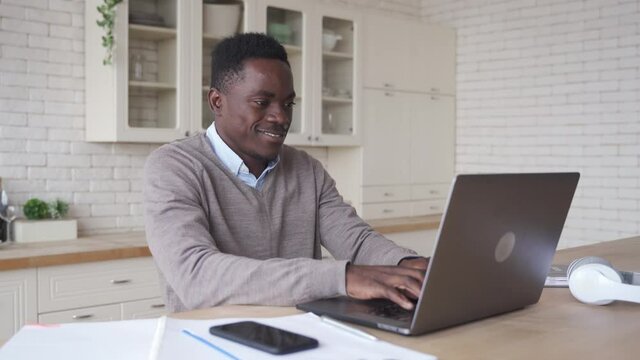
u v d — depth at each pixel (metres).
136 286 3.11
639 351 1.01
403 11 5.04
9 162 3.29
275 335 0.99
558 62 4.49
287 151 1.81
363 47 4.37
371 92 4.43
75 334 1.01
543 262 1.30
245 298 1.26
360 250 1.67
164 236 1.39
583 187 4.40
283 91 1.62
